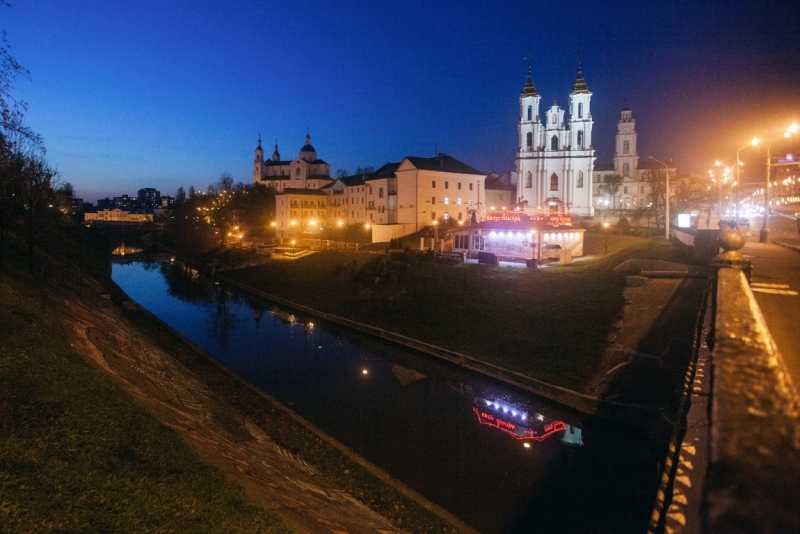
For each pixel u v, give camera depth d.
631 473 15.96
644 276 28.67
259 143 138.00
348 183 94.38
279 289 50.91
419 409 21.39
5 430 9.08
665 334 22.06
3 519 6.58
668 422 17.73
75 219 99.88
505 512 14.04
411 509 13.53
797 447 1.40
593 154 76.00
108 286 47.84
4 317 16.20
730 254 8.85
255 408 20.41
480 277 36.31
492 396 22.73
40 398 10.73
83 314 26.17
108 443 9.88
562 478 15.77
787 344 8.13
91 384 12.88
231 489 9.59
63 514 7.10
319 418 20.47
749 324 2.66
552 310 28.19
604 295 27.92
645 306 25.11
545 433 18.81
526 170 79.50
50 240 49.84
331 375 26.02
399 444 18.12
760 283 14.12
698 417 5.98
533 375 22.91
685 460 5.03
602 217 82.25
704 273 27.06
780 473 1.33
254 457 14.13
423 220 72.38
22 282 24.83
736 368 2.00
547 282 32.19
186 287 58.34
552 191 78.19
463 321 30.66
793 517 1.21
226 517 8.40
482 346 27.03
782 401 1.64
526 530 13.27
